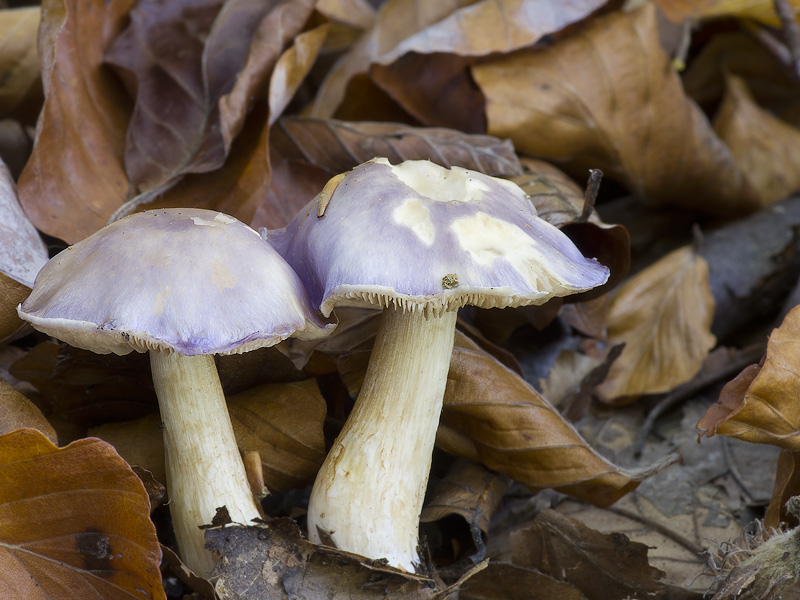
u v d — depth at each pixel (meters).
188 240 0.42
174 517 0.44
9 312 0.45
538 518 0.45
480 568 0.43
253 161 0.48
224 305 0.41
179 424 0.43
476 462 0.47
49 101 0.47
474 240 0.42
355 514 0.43
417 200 0.42
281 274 0.42
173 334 0.41
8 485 0.41
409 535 0.44
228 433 0.44
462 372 0.46
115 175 0.49
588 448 0.46
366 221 0.42
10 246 0.46
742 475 0.49
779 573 0.43
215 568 0.42
